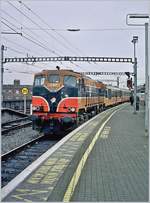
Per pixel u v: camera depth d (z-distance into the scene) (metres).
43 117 22.09
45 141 20.92
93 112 35.00
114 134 18.89
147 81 19.19
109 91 53.75
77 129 20.92
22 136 23.16
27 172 9.78
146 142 15.84
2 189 8.06
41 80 22.38
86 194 7.85
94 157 12.23
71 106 22.03
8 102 44.94
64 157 12.09
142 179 9.16
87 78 28.89
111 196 7.69
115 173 9.84
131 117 32.12
